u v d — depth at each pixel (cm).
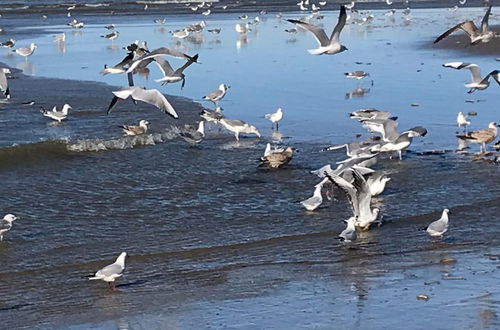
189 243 1755
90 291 1513
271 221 1889
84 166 2323
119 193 2094
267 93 3378
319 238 1780
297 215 1930
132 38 5569
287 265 1628
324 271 1591
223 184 2173
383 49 4700
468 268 1589
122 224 1877
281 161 2298
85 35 5819
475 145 2553
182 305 1439
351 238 1703
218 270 1606
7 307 1442
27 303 1460
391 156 2419
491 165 2316
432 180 2183
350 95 3319
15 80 3656
